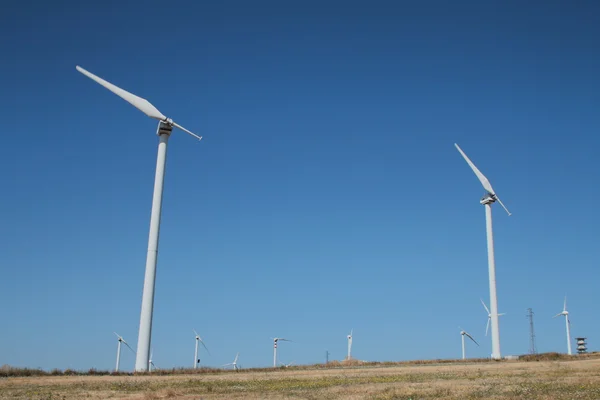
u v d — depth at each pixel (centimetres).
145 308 6800
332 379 4841
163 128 7631
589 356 7962
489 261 10131
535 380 4328
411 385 4122
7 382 4694
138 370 6500
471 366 6462
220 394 3728
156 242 7088
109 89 7819
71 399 3553
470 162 10606
